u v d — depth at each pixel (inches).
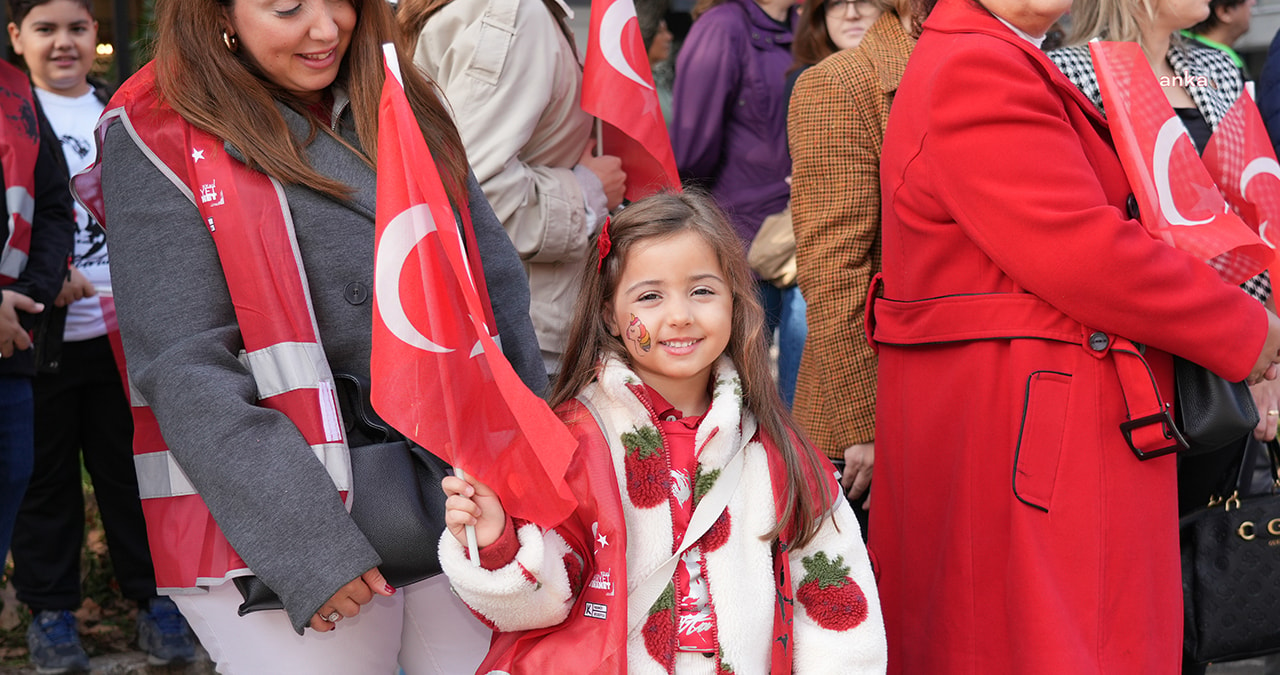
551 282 121.0
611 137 131.9
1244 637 113.3
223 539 82.7
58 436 150.4
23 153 134.5
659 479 83.1
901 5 119.9
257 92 85.8
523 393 74.0
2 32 199.3
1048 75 93.3
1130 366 90.6
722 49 164.1
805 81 121.5
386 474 83.7
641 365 87.2
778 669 82.4
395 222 76.8
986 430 94.6
